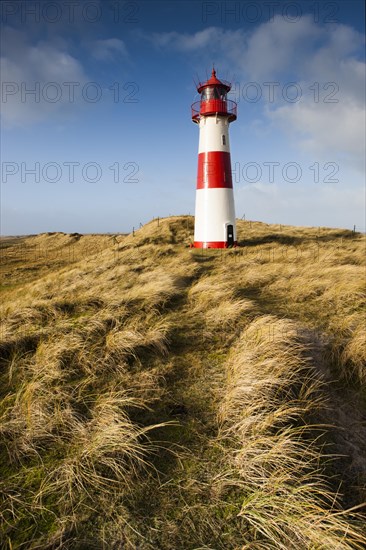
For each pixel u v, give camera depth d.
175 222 33.69
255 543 3.03
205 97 23.14
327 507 3.44
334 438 4.55
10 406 4.73
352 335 6.89
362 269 11.91
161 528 3.18
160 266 14.88
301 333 6.46
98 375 5.57
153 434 4.34
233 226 23.41
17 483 3.60
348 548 2.87
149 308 8.34
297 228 38.06
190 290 9.88
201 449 4.12
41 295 11.23
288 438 4.04
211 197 22.92
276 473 3.63
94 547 2.99
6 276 24.61
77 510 3.32
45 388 5.02
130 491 3.55
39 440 4.11
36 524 3.18
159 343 6.45
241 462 3.84
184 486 3.63
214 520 3.27
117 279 12.64
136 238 29.17
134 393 5.09
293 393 5.05
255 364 5.42
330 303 8.99
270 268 13.05
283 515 3.18
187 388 5.36
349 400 5.37
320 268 12.88
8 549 2.96
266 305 8.94
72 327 7.01
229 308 7.92
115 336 6.43
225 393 5.06
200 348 6.64
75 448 4.01
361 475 4.04
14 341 6.44
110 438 3.96
